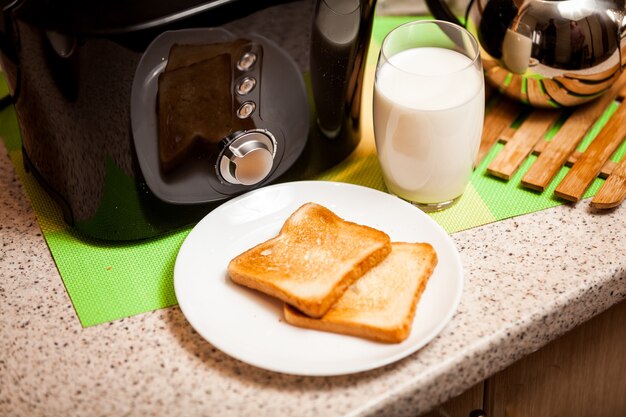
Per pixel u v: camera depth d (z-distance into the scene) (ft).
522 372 2.53
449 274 2.24
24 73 2.23
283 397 2.06
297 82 2.38
